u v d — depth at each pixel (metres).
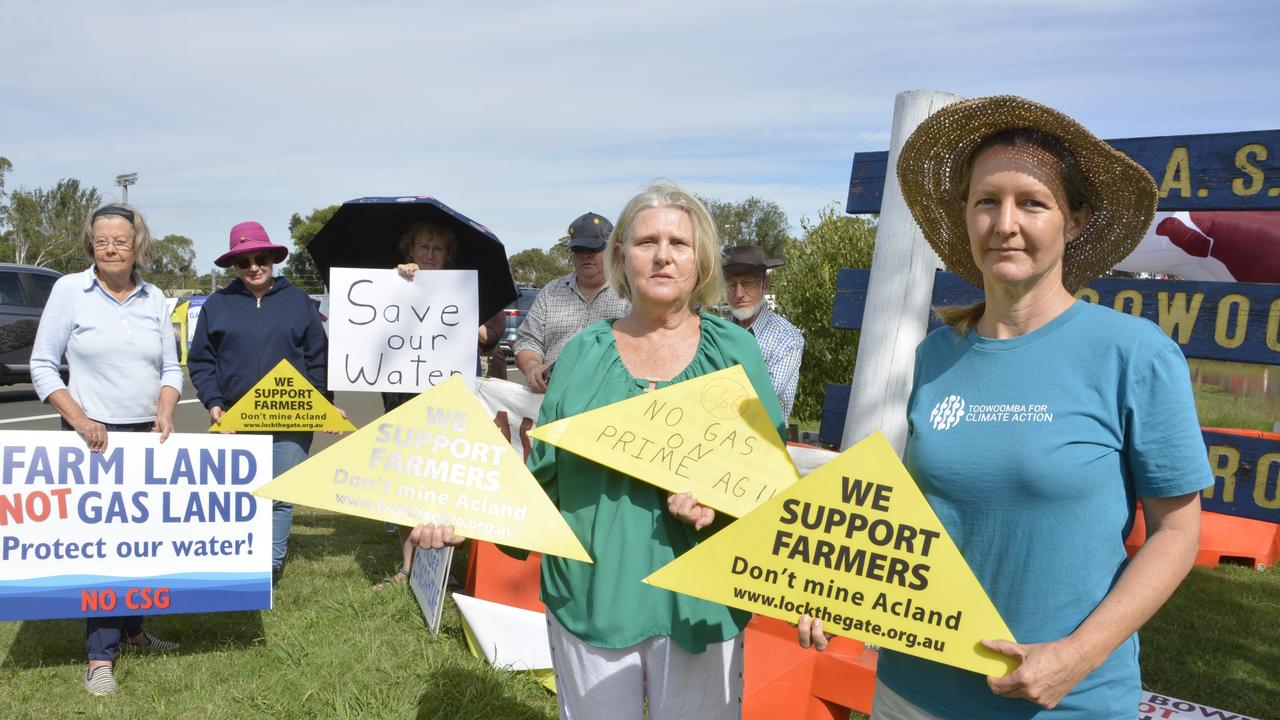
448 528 1.93
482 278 5.08
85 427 3.47
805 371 10.81
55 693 3.51
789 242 11.38
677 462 1.94
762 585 1.67
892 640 1.57
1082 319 1.54
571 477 2.07
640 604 1.94
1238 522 5.81
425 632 4.09
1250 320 2.82
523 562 4.13
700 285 2.14
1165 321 2.98
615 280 2.21
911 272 3.18
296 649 3.86
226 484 3.64
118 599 3.51
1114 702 1.49
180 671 3.72
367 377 4.30
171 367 3.88
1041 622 1.48
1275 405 11.98
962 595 1.52
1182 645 4.23
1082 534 1.47
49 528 3.45
